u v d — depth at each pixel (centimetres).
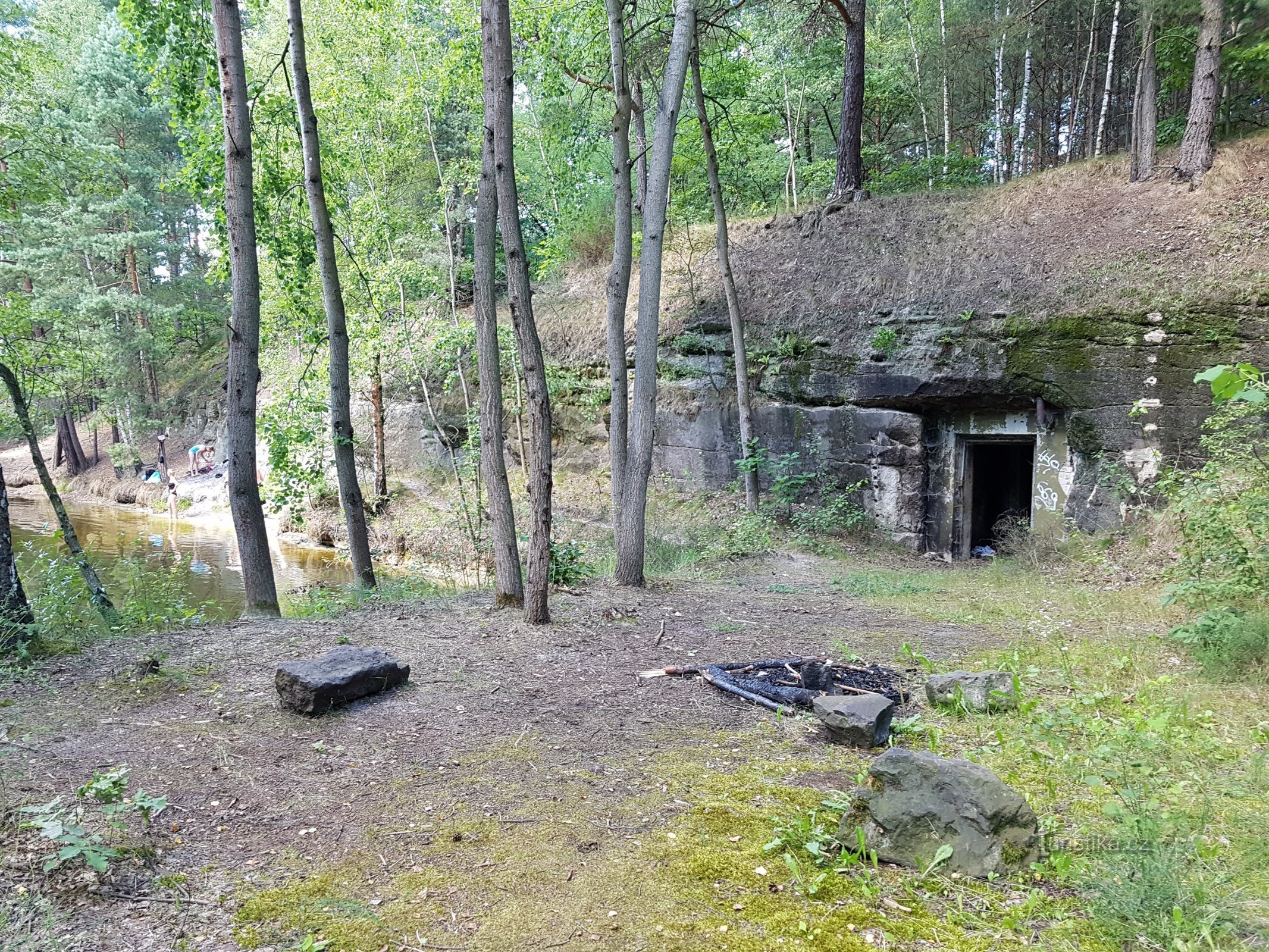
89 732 445
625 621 755
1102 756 400
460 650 636
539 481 707
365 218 1789
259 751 429
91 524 2438
